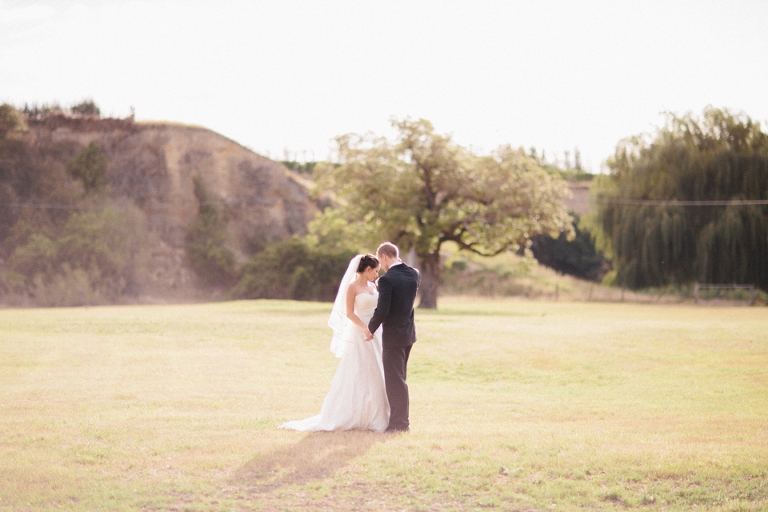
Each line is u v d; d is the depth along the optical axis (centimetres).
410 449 570
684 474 498
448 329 1902
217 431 651
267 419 725
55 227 5344
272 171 6656
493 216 3691
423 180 3778
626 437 639
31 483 468
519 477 497
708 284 4775
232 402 866
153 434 632
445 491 465
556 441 602
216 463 519
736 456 543
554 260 8244
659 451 560
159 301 5528
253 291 5591
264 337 1742
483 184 3591
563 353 1473
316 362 1370
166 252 5888
